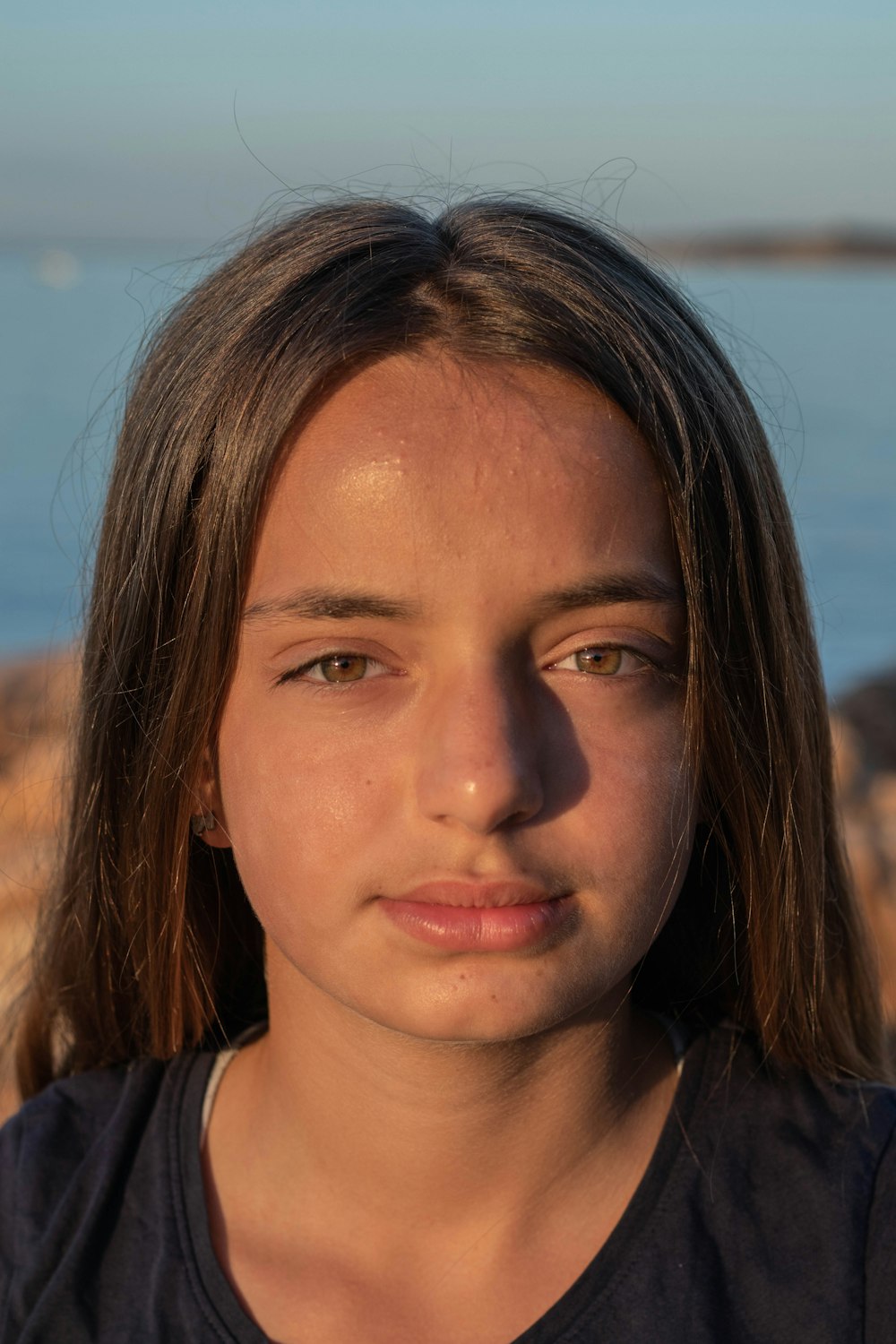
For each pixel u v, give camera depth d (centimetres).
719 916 193
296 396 160
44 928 221
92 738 196
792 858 186
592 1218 172
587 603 154
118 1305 173
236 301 178
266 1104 185
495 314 162
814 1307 163
